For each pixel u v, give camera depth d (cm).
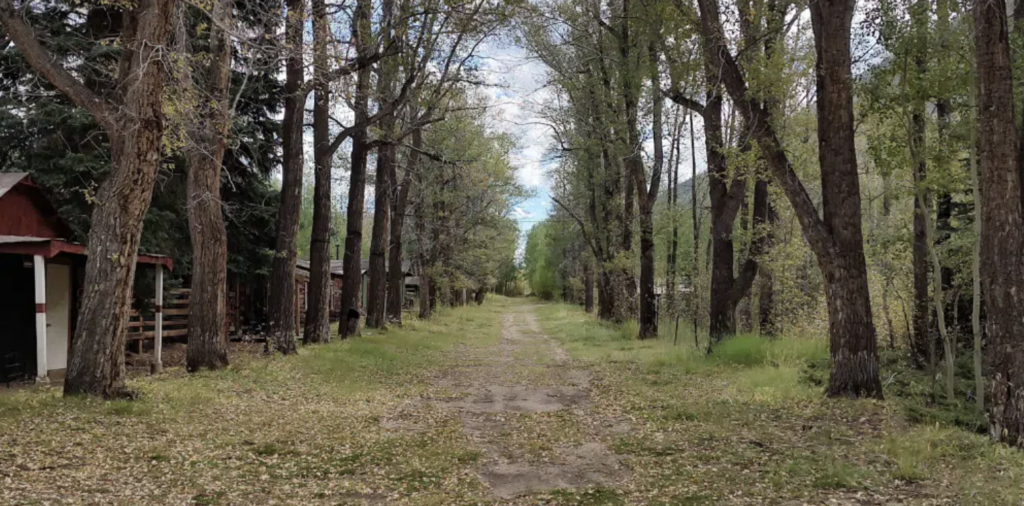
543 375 1304
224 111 1118
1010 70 659
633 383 1144
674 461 621
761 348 1268
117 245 847
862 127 1238
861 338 890
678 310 2289
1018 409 637
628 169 2311
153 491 514
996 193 658
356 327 1845
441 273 3322
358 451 660
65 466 564
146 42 812
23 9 799
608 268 2519
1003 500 484
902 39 838
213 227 1157
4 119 1282
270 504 498
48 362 1201
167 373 1120
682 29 1284
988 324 668
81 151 1329
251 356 1367
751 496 511
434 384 1178
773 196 1502
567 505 502
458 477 579
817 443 666
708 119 1470
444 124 2459
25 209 1250
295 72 1419
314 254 1634
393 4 1362
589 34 1916
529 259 8156
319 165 1617
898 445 624
